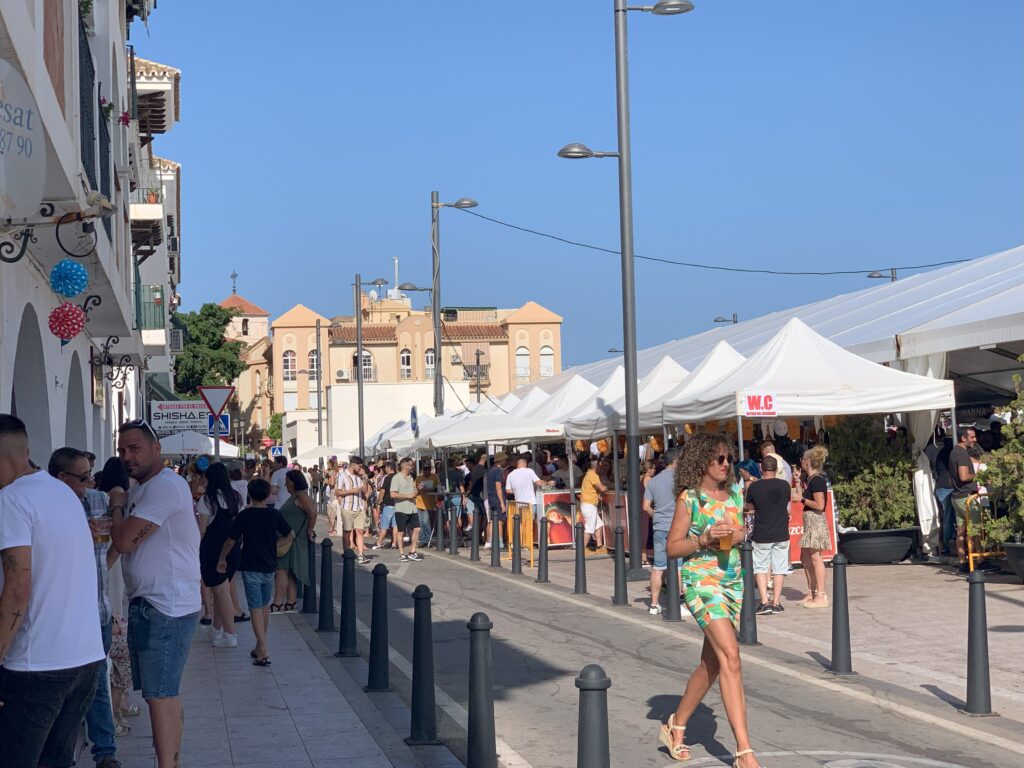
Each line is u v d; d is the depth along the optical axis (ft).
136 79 102.01
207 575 36.91
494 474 82.07
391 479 82.89
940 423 67.41
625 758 24.98
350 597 39.52
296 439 210.79
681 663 36.63
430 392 164.66
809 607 47.09
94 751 24.00
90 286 47.03
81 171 35.78
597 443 100.27
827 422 69.41
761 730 27.25
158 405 88.99
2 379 31.48
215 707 30.73
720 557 23.82
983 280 72.33
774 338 61.87
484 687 22.93
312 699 31.76
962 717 28.09
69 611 16.67
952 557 59.88
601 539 80.28
